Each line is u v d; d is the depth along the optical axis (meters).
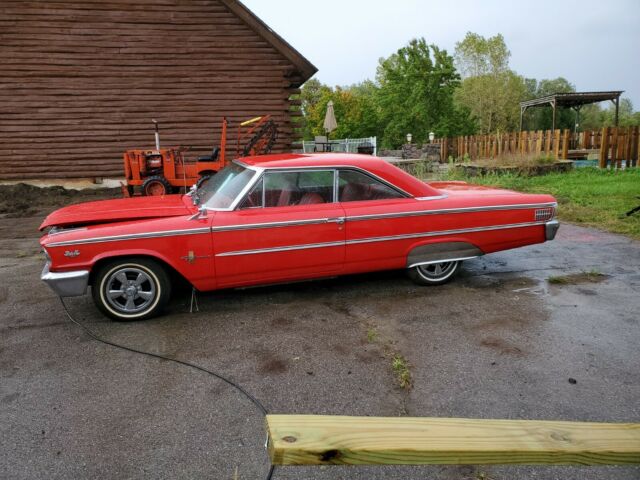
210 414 3.10
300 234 4.83
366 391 3.34
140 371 3.67
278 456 1.27
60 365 3.79
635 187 11.00
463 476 2.54
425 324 4.45
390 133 41.72
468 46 50.91
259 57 15.09
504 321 4.49
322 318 4.62
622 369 3.59
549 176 13.70
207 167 12.32
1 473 2.59
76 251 4.34
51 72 14.04
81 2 13.91
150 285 4.62
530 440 1.40
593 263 6.25
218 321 4.60
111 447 2.79
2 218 10.70
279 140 15.62
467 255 5.36
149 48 14.45
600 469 2.59
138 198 5.70
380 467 2.60
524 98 52.28
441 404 3.17
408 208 5.11
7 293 5.52
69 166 14.52
